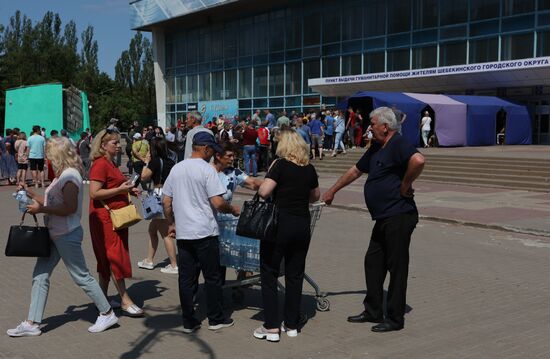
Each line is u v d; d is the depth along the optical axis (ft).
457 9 104.99
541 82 93.30
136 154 53.83
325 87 120.78
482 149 84.17
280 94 137.28
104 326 17.35
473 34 102.94
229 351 15.76
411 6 111.55
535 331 17.42
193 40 161.38
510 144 96.37
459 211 42.19
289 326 16.97
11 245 16.22
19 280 23.32
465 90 106.52
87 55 261.03
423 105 86.33
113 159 19.13
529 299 20.99
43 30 235.81
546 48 93.66
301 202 16.55
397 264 17.29
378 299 18.06
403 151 16.84
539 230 34.42
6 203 50.29
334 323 18.16
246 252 18.31
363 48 119.65
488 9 100.83
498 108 95.14
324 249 30.07
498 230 36.04
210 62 156.04
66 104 81.20
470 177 62.18
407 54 112.98
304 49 131.03
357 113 91.04
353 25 121.19
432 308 19.81
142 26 167.63
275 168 16.43
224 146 19.52
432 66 109.40
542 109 98.99
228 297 21.17
